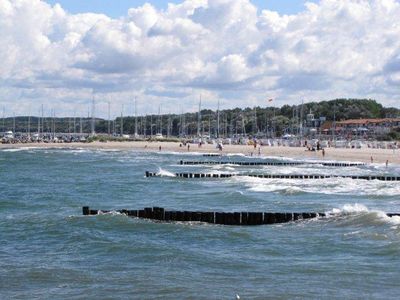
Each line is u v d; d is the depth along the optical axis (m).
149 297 22.73
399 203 52.53
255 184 71.94
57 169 107.19
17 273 26.83
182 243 34.28
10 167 113.25
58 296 23.09
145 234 37.34
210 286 24.22
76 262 29.28
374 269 26.86
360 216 40.44
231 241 34.75
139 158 144.38
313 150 154.00
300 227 39.12
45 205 53.31
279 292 23.23
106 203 55.22
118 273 26.73
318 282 24.78
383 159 125.94
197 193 63.16
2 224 41.00
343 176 83.25
